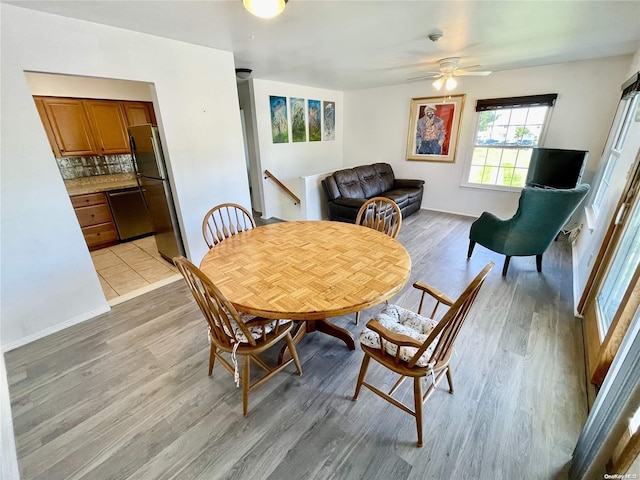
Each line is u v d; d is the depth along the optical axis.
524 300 2.54
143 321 2.38
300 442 1.42
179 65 2.61
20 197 2.00
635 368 0.97
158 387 1.74
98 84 3.75
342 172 4.51
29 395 1.71
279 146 5.09
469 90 4.55
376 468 1.30
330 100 5.84
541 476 1.26
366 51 2.97
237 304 1.33
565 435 1.42
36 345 2.12
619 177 2.41
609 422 1.06
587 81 3.65
